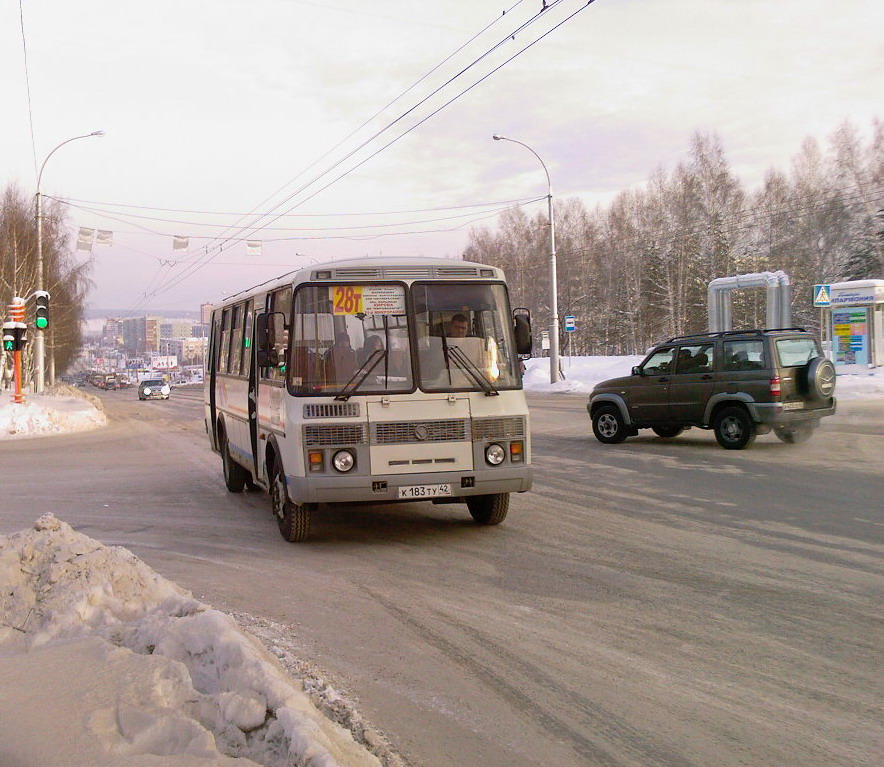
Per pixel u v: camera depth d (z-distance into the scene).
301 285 8.39
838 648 5.27
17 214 49.06
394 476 8.18
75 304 63.50
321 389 8.20
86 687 3.96
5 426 25.72
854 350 31.16
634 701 4.52
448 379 8.40
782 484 11.30
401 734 4.16
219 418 13.73
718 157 59.56
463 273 8.69
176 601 4.99
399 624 5.95
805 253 56.75
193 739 3.42
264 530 9.69
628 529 8.95
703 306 63.28
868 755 3.86
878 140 53.69
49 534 5.98
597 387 17.03
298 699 3.80
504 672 4.98
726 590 6.59
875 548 7.79
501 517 9.30
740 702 4.48
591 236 75.62
